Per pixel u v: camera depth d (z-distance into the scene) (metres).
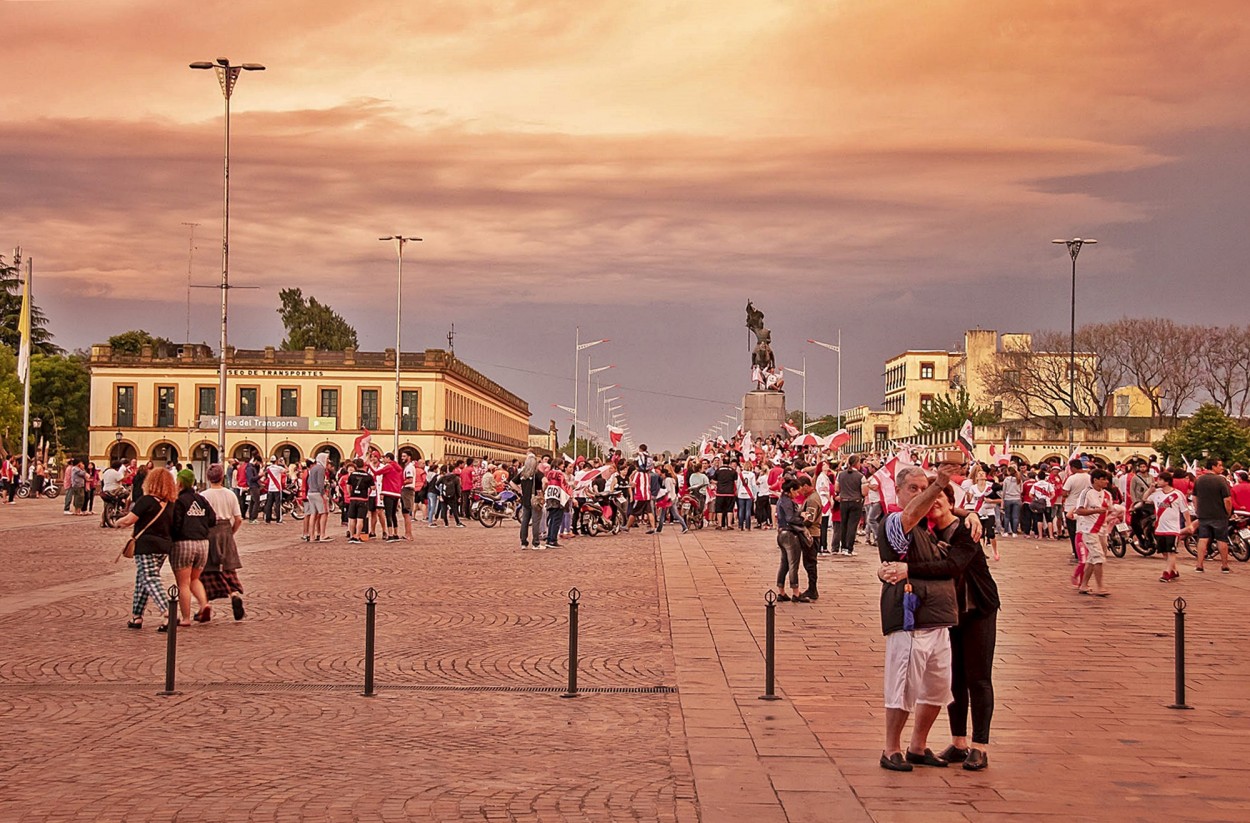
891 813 7.99
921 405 141.62
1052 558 28.19
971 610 9.23
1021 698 11.88
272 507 41.78
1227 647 14.98
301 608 18.30
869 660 13.89
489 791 8.52
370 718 10.90
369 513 33.78
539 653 14.34
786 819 7.86
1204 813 8.02
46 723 10.62
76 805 8.13
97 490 63.06
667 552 28.86
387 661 13.78
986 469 35.00
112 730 10.38
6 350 91.62
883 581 9.22
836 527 29.17
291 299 133.62
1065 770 9.14
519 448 164.38
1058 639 15.55
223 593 16.80
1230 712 11.24
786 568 19.22
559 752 9.68
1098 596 20.20
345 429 100.75
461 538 34.75
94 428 100.06
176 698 11.72
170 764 9.25
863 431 160.38
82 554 27.58
